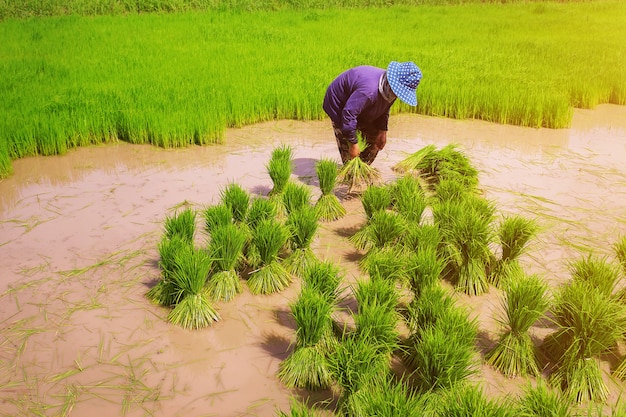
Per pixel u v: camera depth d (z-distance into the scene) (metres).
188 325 3.72
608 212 5.67
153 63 10.95
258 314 3.93
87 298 4.00
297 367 3.23
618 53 13.27
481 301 4.20
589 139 8.23
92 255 4.57
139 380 3.23
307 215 4.46
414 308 3.75
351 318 3.93
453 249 4.43
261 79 9.86
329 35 14.91
